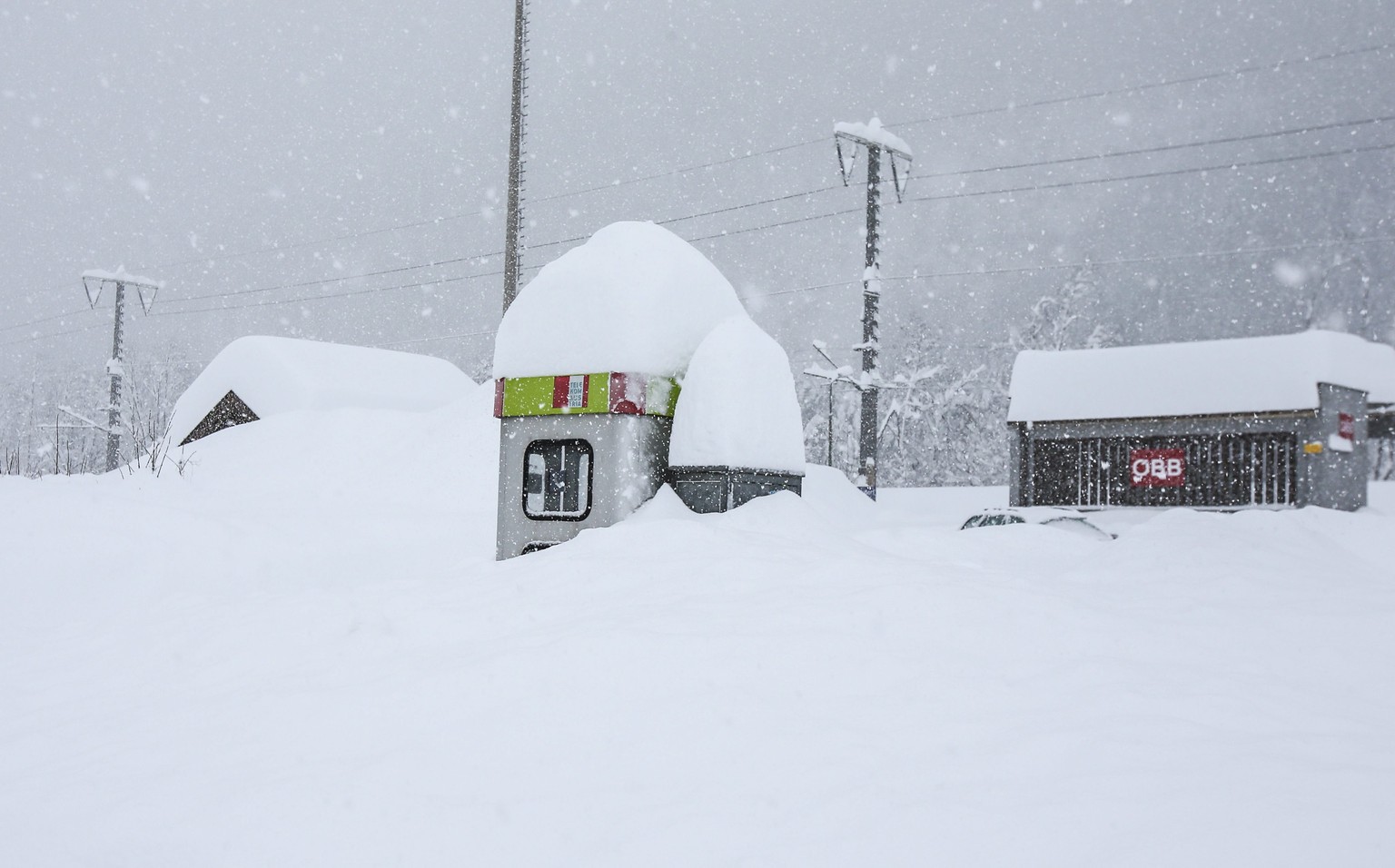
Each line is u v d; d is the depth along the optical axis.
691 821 2.64
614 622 4.62
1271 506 17.88
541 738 3.30
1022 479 20.61
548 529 8.38
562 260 8.81
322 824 2.75
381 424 23.08
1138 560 7.11
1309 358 17.80
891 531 9.12
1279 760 2.95
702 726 3.33
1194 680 3.83
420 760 3.18
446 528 12.42
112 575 8.23
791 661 3.95
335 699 3.86
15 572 7.95
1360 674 4.11
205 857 2.64
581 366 8.25
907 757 3.03
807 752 3.09
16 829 2.93
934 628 4.39
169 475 20.23
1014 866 2.33
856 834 2.52
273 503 14.07
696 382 8.17
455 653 4.42
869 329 23.73
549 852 2.53
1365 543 12.69
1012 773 2.89
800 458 8.70
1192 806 2.60
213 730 3.69
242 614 5.83
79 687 4.75
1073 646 4.27
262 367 32.47
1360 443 18.58
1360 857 2.30
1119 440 19.66
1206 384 18.66
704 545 6.29
